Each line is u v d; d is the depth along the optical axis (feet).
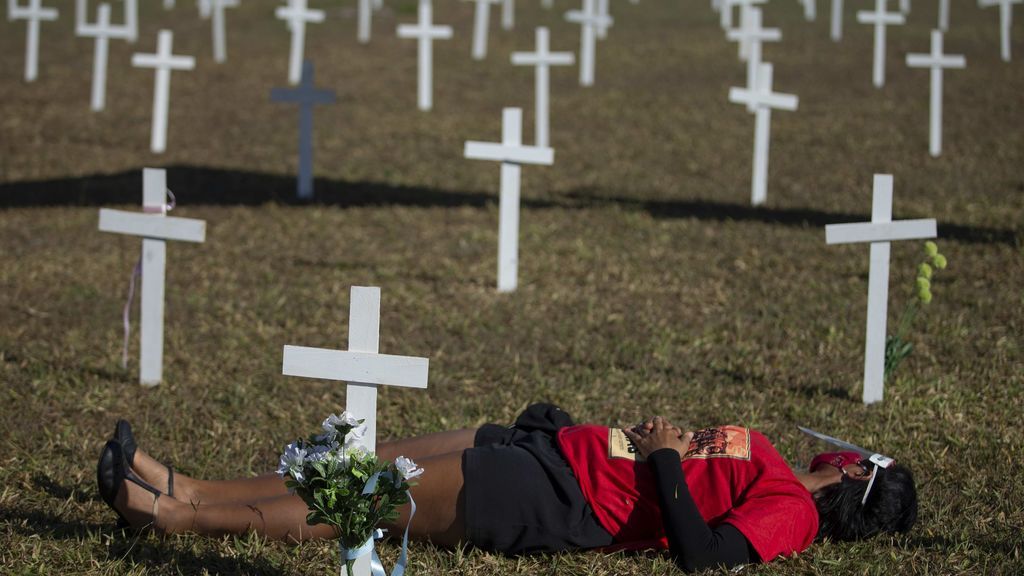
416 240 28.25
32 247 27.04
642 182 34.73
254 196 32.91
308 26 68.44
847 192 32.83
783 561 12.03
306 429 16.42
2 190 33.04
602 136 41.78
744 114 45.19
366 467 10.01
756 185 31.68
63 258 26.07
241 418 16.76
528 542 11.77
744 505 11.67
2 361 18.98
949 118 43.60
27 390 17.65
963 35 62.85
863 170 35.76
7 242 27.40
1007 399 17.44
